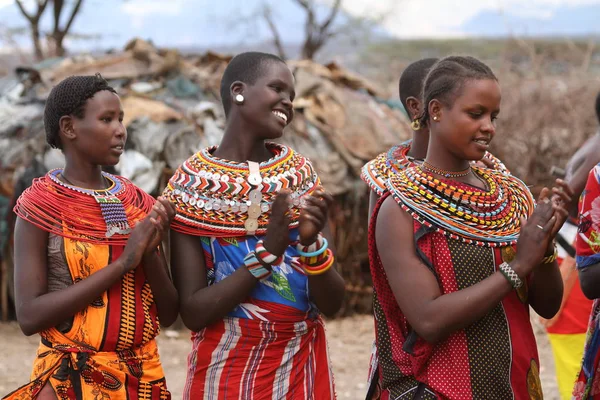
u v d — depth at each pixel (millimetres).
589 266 4293
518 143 15273
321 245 4141
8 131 10750
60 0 21094
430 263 3818
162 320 4391
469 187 3875
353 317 11430
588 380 4438
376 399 4543
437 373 3852
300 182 4492
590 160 6020
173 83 11695
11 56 22625
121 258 4090
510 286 3686
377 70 24375
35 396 4062
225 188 4355
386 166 4863
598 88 15492
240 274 4215
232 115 4527
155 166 10461
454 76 3787
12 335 10312
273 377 4402
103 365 4105
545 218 3703
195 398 4473
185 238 4410
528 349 3943
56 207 4148
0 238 10438
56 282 4172
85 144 4215
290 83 4496
